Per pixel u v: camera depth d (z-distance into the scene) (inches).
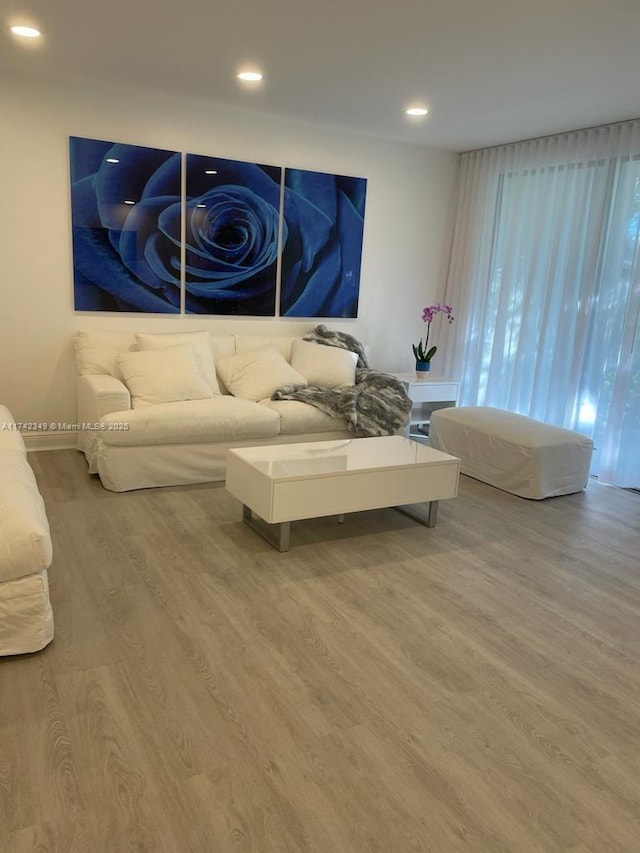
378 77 144.7
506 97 155.2
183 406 154.9
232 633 94.9
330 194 203.2
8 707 76.4
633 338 171.3
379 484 127.3
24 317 171.5
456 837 62.1
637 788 69.9
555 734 77.6
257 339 193.6
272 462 126.6
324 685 84.0
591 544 137.1
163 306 185.8
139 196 175.9
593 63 129.9
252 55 134.6
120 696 79.4
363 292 219.5
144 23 119.3
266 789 66.4
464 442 181.3
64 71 152.6
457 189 226.5
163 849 59.0
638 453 175.0
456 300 228.1
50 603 98.0
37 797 63.8
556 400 195.3
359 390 184.1
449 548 130.8
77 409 181.3
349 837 61.3
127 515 136.9
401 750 73.2
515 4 104.0
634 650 97.3
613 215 176.9
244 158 188.1
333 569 117.9
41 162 164.6
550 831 63.5
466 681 87.0
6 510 88.0
